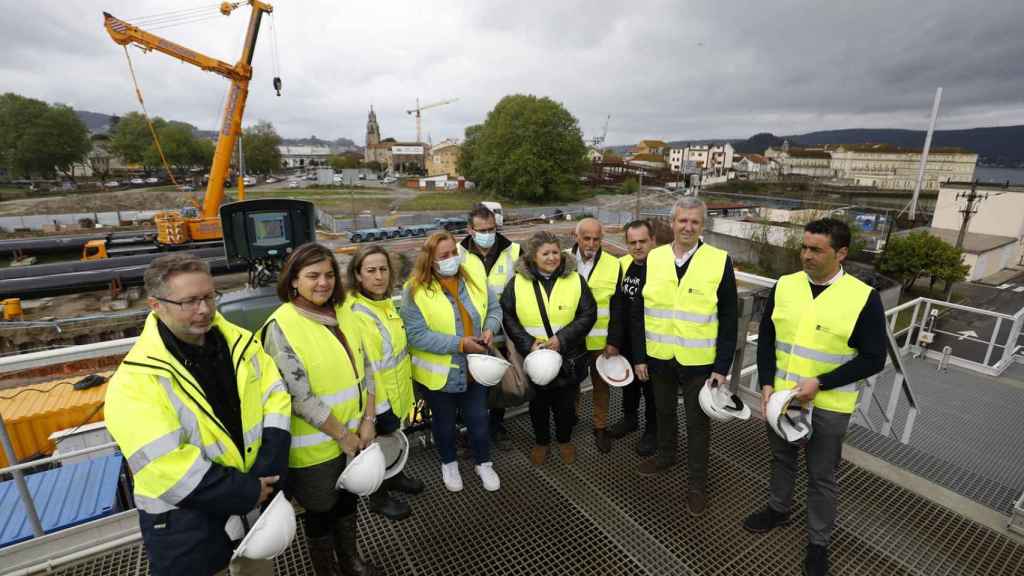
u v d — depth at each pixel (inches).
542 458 115.0
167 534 55.3
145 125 3440.0
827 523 85.0
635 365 110.7
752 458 118.0
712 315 99.4
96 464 137.4
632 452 120.9
